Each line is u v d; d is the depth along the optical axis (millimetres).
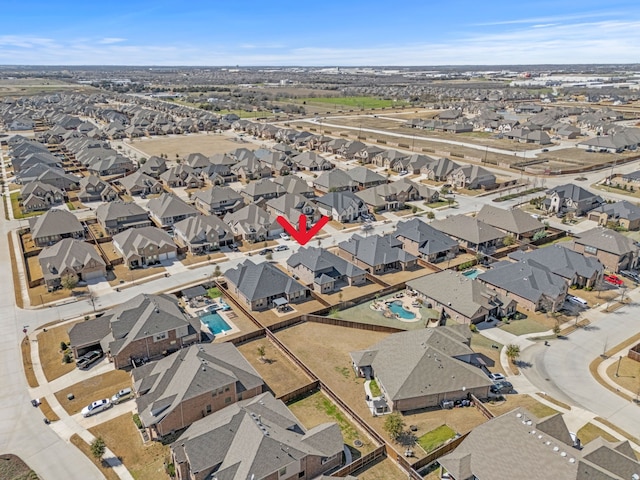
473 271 92812
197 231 102375
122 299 81062
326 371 63406
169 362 57781
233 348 62594
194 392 51938
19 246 103562
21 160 169500
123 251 94750
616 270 92000
